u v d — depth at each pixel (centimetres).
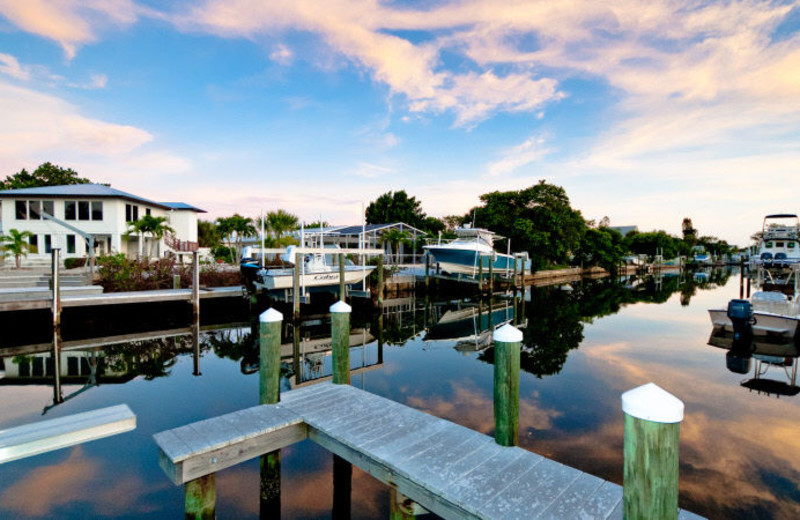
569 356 1095
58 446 368
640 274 5844
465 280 2670
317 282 1812
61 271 1823
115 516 409
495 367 406
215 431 412
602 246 5169
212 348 1225
